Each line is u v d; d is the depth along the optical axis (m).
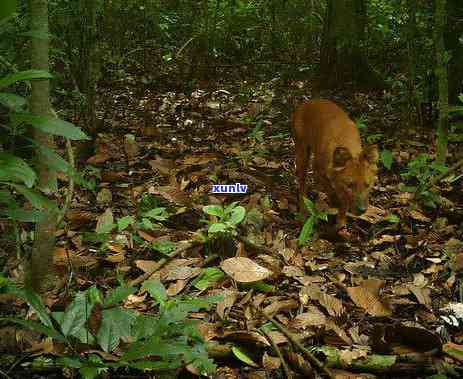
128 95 3.62
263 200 2.08
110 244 1.72
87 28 2.48
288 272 1.60
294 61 4.47
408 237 1.82
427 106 3.01
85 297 1.17
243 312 1.42
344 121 2.04
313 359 1.19
